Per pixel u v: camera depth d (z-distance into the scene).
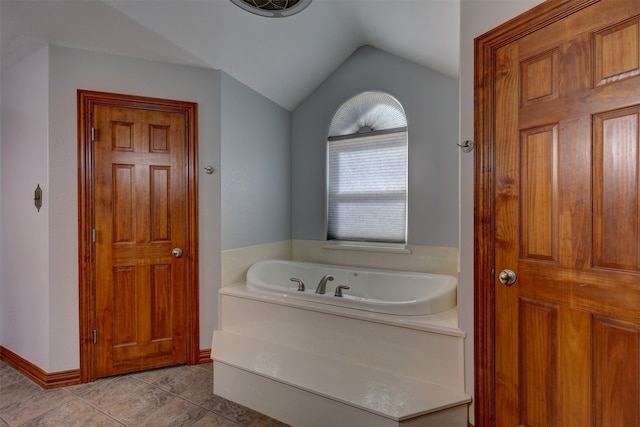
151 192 2.51
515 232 1.54
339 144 3.32
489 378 1.64
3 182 2.65
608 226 1.26
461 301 1.75
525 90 1.50
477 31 1.68
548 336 1.43
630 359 1.20
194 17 2.16
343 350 2.10
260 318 2.43
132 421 1.93
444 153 2.77
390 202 3.07
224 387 2.16
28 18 2.00
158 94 2.52
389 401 1.68
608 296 1.26
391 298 2.81
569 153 1.36
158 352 2.53
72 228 2.31
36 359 2.37
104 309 2.39
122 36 2.21
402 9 2.14
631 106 1.19
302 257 3.50
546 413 1.43
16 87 2.49
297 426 1.88
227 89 2.75
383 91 3.03
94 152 2.36
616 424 1.24
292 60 2.87
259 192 3.11
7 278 2.63
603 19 1.26
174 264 2.57
